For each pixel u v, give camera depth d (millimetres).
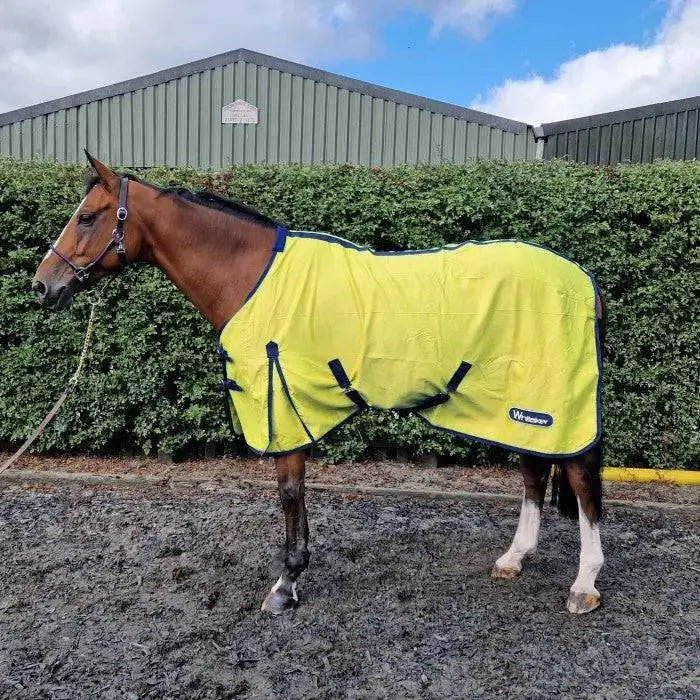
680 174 4500
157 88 8742
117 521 3852
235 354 2707
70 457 5055
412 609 2871
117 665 2443
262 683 2354
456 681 2379
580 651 2574
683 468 4789
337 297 2668
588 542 2822
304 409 2680
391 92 8547
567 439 2639
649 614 2861
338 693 2303
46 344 4773
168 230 2865
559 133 8453
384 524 3879
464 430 2762
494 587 3090
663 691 2338
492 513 4094
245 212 2891
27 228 4727
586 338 2672
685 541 3703
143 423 4848
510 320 2641
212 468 4879
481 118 8523
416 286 2676
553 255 2775
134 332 4762
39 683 2338
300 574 3084
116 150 8844
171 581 3104
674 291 4594
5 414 4844
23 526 3760
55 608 2846
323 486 4461
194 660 2482
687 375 4672
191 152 8750
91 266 2879
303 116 8648
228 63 8664
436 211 4590
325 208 4578
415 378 2676
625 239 4602
